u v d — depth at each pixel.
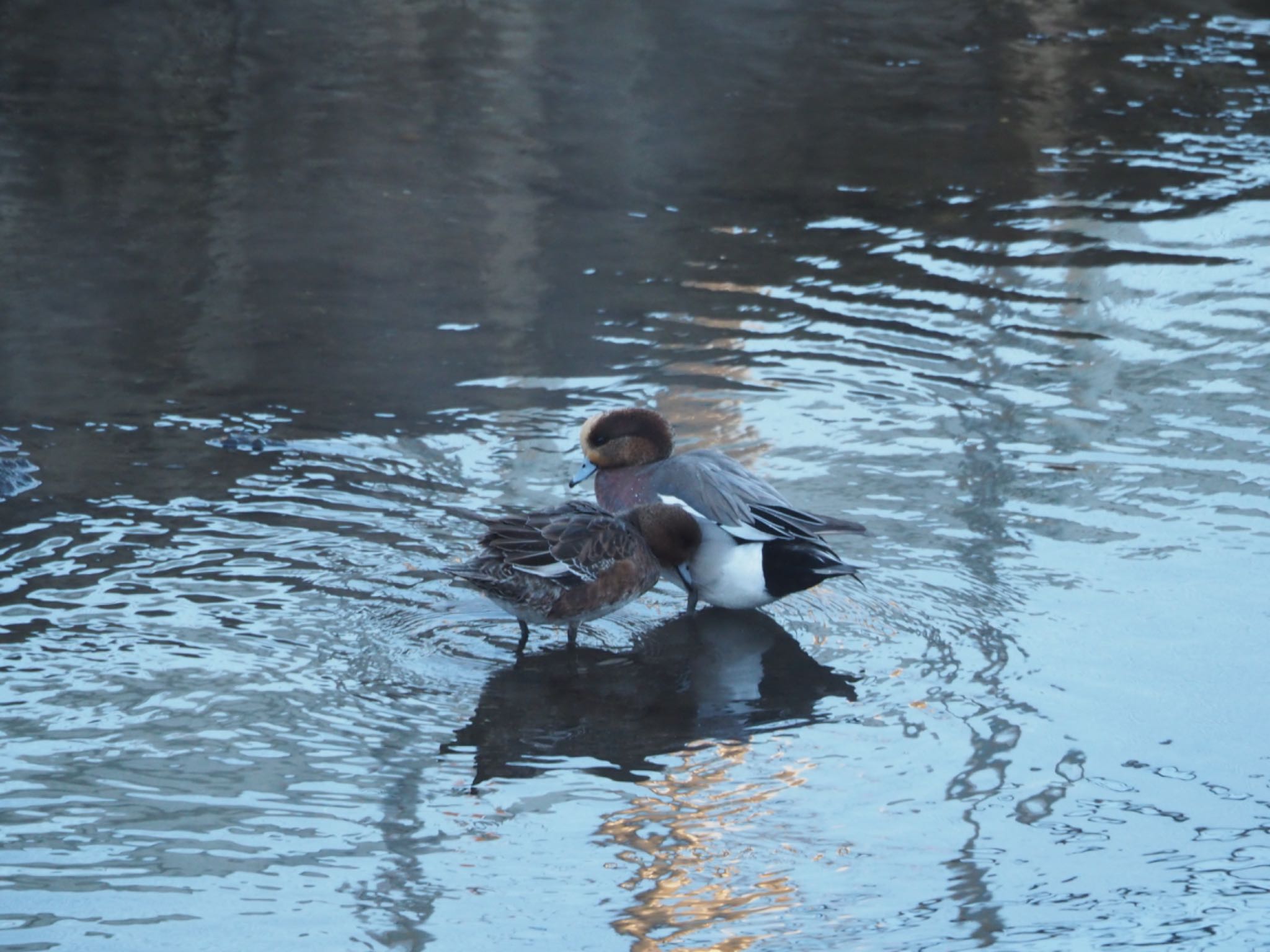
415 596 22.94
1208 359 31.44
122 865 16.42
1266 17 58.72
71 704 19.52
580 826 17.41
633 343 32.25
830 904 16.02
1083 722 19.64
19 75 49.34
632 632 22.62
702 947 15.32
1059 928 15.65
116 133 44.59
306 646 21.36
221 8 57.94
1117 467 26.89
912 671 21.08
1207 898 16.17
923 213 40.06
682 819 17.59
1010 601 22.69
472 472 26.72
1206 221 39.41
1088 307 34.19
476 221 39.03
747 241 38.09
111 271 35.03
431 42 55.03
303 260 36.12
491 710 20.05
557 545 21.67
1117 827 17.44
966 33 56.59
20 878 16.16
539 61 53.03
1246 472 26.61
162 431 27.69
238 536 24.22
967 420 28.91
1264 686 20.39
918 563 23.80
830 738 19.38
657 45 55.22
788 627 22.67
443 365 30.97
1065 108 48.75
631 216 39.66
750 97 49.62
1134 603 22.55
